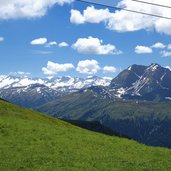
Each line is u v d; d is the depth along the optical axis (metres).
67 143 57.44
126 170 44.66
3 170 39.16
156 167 48.19
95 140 63.72
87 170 42.59
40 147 52.31
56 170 41.03
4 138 55.25
